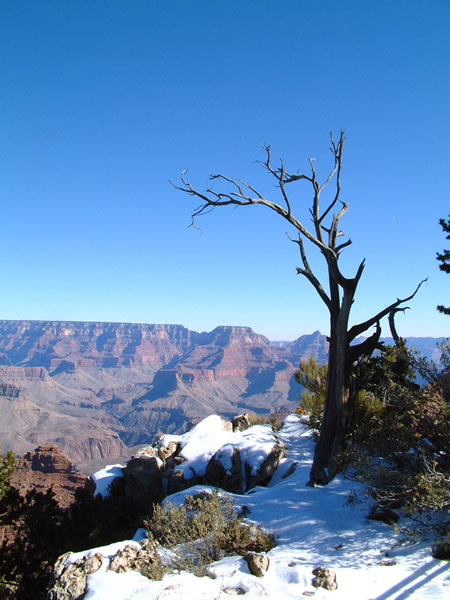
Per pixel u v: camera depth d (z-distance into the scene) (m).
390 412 13.36
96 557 7.21
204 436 16.75
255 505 10.54
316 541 8.16
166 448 16.44
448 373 10.37
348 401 13.52
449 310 14.94
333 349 13.68
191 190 14.01
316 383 17.23
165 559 7.47
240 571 6.83
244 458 14.09
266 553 7.82
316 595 6.11
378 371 13.97
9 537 15.55
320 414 15.88
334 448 12.55
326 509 9.70
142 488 13.81
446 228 15.68
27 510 12.18
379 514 8.78
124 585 6.53
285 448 15.07
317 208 14.30
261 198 13.89
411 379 13.24
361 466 9.41
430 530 7.88
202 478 14.53
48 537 11.48
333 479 11.97
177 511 8.84
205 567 7.09
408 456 9.43
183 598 6.00
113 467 15.54
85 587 6.64
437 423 9.61
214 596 6.07
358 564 7.09
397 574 6.61
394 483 8.79
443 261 15.60
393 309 14.41
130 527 12.73
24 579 10.85
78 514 11.84
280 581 6.57
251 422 20.52
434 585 6.14
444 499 7.78
